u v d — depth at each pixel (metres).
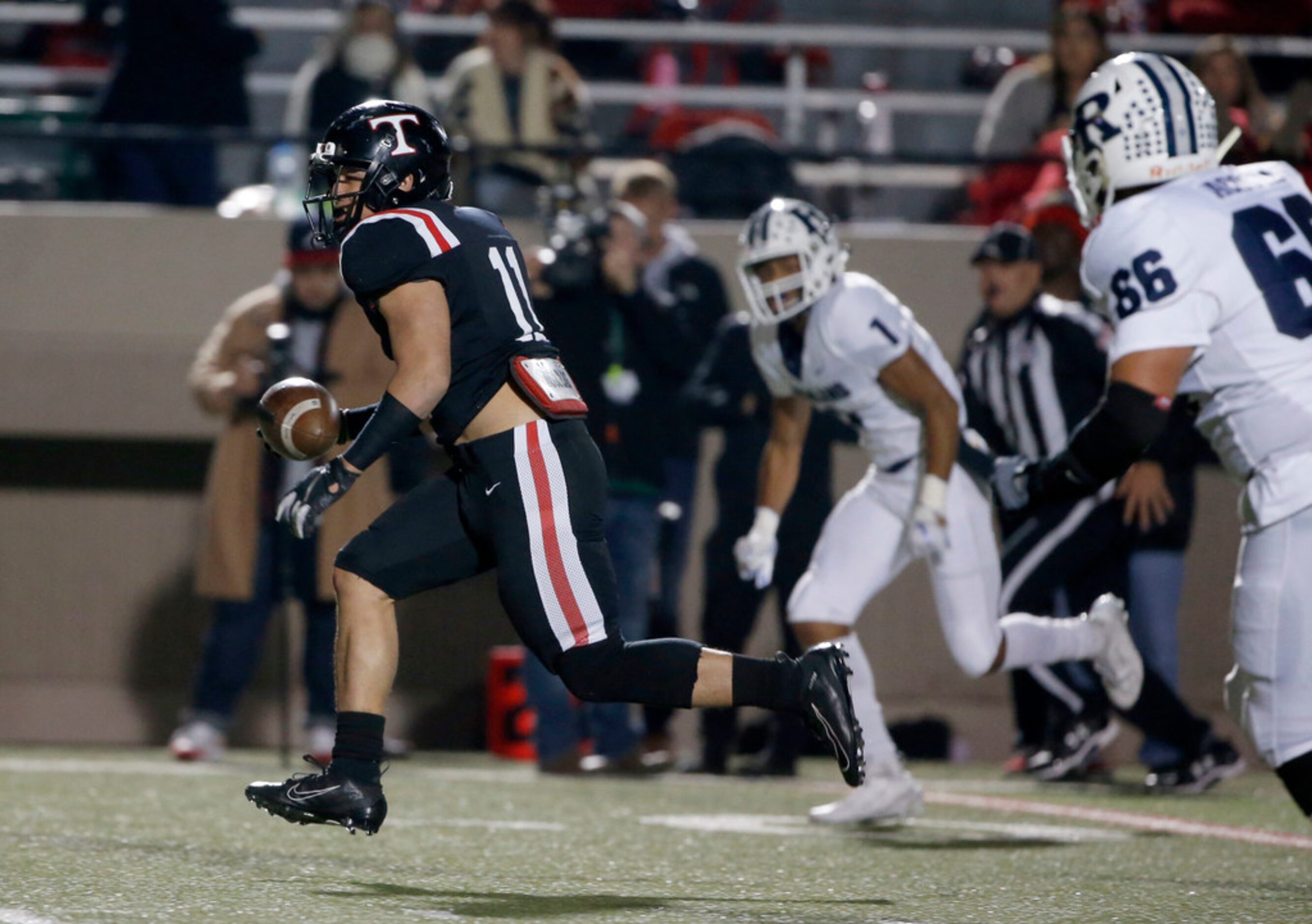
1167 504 21.53
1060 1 31.34
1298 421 11.55
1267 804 20.16
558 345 22.14
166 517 27.12
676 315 22.97
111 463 27.09
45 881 11.93
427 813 17.77
